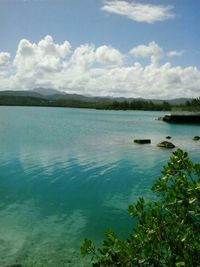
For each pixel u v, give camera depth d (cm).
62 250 1306
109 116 13350
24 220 1630
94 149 3800
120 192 2145
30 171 2670
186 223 601
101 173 2645
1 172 2627
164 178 653
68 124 7981
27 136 4997
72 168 2802
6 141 4347
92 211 1783
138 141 4347
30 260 1221
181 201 598
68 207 1847
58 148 3831
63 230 1516
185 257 546
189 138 4991
